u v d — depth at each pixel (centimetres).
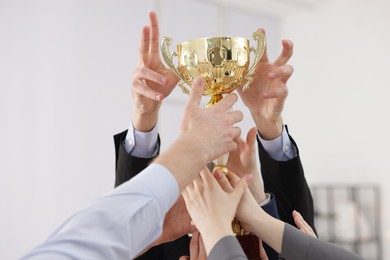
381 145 491
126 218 70
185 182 79
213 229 95
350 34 519
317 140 548
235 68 113
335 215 511
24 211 355
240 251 91
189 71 114
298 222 128
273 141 138
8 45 353
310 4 541
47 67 370
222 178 107
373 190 495
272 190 145
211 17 516
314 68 552
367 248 493
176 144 82
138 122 132
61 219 370
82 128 384
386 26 490
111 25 408
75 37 385
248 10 548
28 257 64
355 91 514
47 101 369
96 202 72
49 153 367
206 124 85
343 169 523
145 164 137
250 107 135
